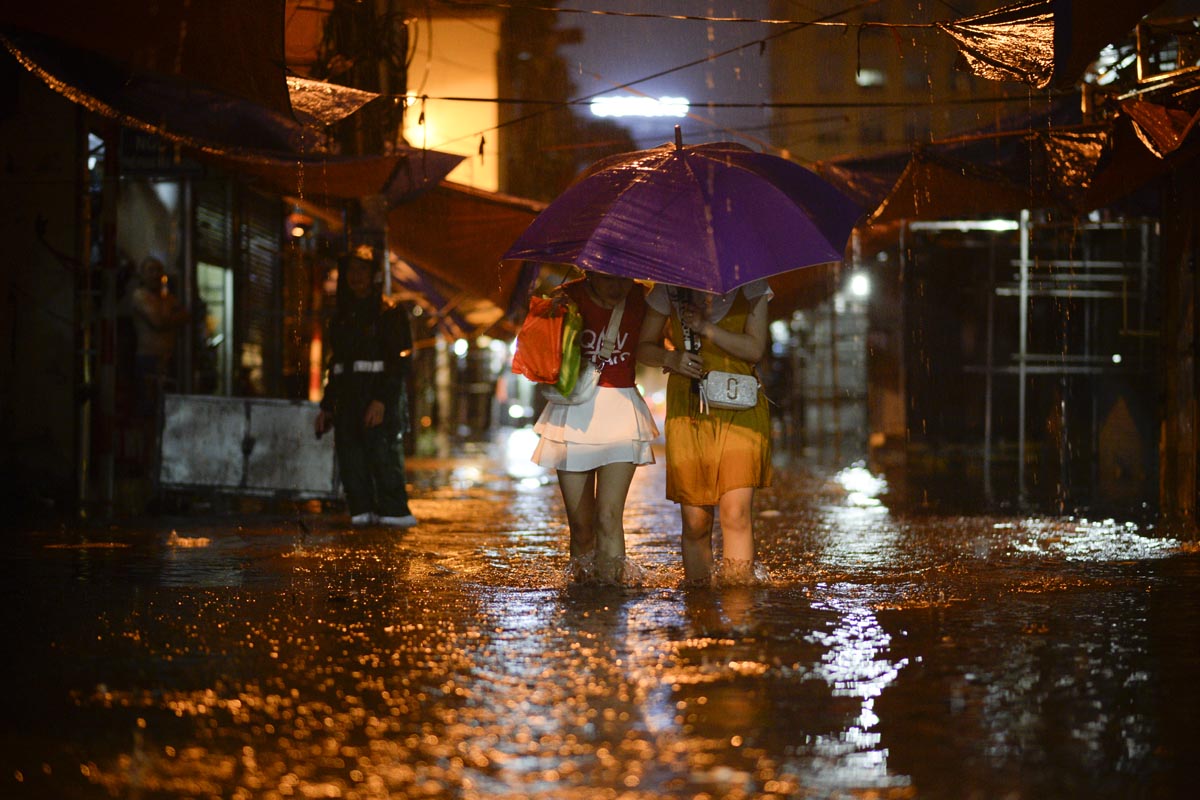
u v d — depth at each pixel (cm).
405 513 1407
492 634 708
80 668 622
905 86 4938
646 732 507
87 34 952
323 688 582
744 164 924
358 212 1571
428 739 498
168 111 1183
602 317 885
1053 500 1723
